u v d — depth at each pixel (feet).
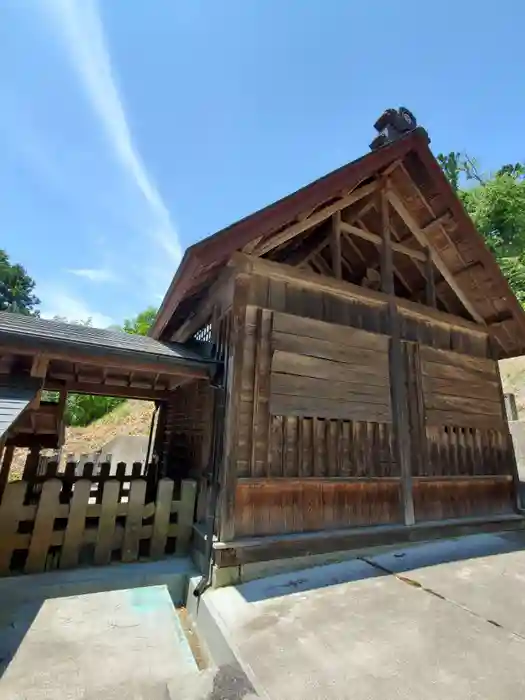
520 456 27.84
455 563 12.35
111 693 5.62
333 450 14.01
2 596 9.52
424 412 17.12
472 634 7.67
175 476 18.60
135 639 7.34
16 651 6.82
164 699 5.57
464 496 17.30
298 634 7.70
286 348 13.92
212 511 11.91
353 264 21.53
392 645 7.26
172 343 17.65
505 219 64.18
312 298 15.15
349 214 19.07
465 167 89.66
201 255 11.69
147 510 13.00
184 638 7.47
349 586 10.37
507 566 12.03
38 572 11.16
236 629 7.96
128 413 53.57
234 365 12.62
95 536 12.16
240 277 13.53
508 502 18.86
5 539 11.11
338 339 15.25
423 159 16.93
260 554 11.36
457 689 5.92
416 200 18.70
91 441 49.26
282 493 12.57
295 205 13.38
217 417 13.20
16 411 9.07
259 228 12.70
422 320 18.57
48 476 16.90
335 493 13.65
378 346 16.31
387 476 14.97
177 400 20.49
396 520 14.74
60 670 6.25
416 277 21.33
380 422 15.44
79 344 11.55
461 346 19.85
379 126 18.39
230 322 13.42
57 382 17.76
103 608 8.71
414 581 10.72
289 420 13.32
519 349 21.74
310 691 5.85
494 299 20.01
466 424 18.54
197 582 10.79
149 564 12.17
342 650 7.07
